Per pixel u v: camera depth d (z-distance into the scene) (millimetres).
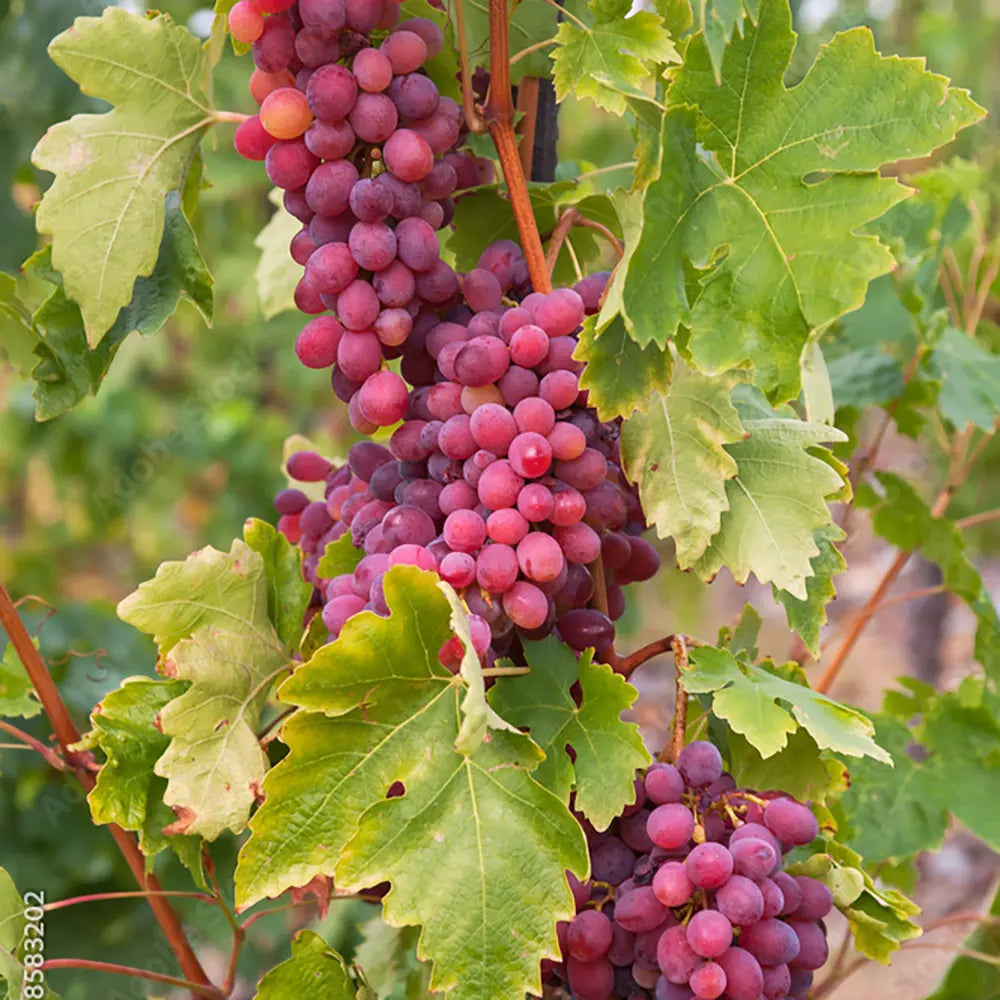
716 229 911
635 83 932
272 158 935
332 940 1292
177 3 1854
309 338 947
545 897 876
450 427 919
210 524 2719
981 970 1311
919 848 1255
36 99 1385
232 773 957
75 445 2582
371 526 971
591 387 912
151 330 998
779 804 935
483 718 843
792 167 906
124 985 1362
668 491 964
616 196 912
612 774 912
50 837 1421
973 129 2164
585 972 932
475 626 882
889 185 892
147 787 989
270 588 1003
